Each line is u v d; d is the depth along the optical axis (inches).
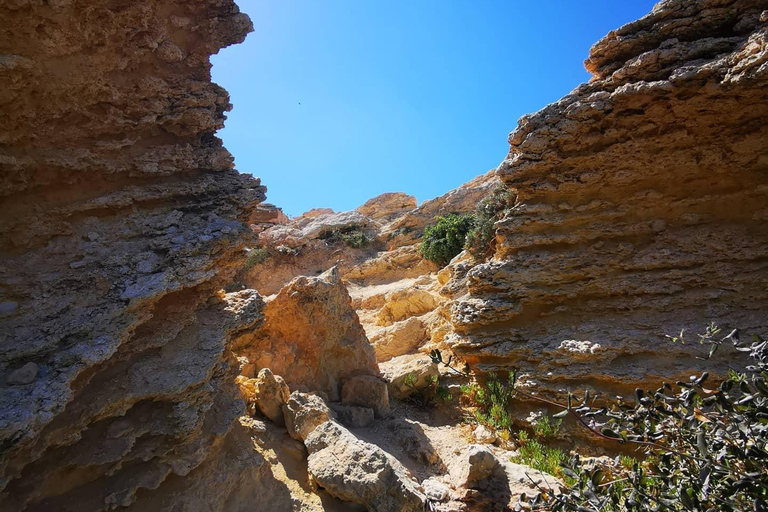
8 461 160.1
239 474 231.9
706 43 294.5
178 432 203.3
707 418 141.4
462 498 232.5
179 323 228.8
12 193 198.2
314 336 345.1
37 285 196.2
